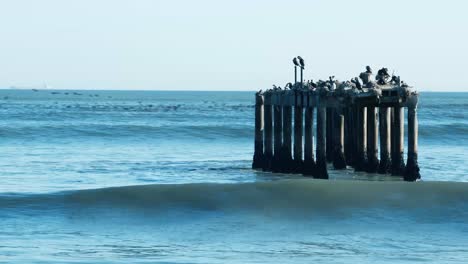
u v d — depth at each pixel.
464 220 82.38
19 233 77.19
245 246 73.31
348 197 86.31
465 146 196.25
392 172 114.38
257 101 132.75
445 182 90.81
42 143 198.75
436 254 71.19
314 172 117.00
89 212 83.81
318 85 119.38
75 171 138.62
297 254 70.69
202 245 73.62
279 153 125.50
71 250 71.38
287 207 84.38
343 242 75.00
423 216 82.94
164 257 69.31
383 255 70.62
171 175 131.88
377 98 110.88
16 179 124.94
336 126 120.94
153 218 82.06
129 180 125.00
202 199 85.81
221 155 172.25
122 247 72.62
